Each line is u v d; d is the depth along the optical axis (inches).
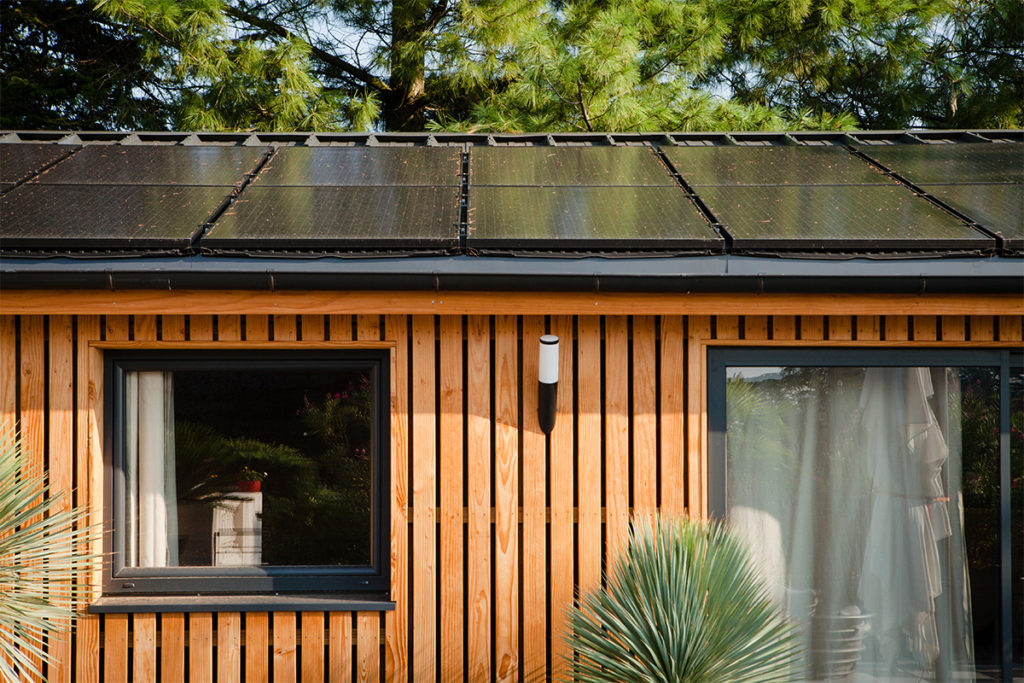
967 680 241.6
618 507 235.1
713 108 567.5
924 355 238.1
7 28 638.5
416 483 233.3
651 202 247.1
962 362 238.2
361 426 238.7
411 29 584.1
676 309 223.3
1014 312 223.5
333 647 233.1
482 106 551.8
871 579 241.9
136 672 230.7
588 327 234.5
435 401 234.4
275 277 213.2
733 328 235.6
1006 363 238.1
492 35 530.3
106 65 643.5
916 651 241.9
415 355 233.1
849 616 241.9
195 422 238.1
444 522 233.9
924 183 263.1
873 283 216.2
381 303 220.4
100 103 632.4
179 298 218.5
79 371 230.2
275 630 232.4
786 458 240.8
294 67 542.0
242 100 550.0
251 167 277.3
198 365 236.2
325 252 216.4
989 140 324.8
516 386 234.4
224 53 532.4
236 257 214.7
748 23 578.6
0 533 220.4
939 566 241.6
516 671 234.5
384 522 237.1
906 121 631.2
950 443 240.8
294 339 232.1
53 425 230.7
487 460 234.4
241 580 236.1
